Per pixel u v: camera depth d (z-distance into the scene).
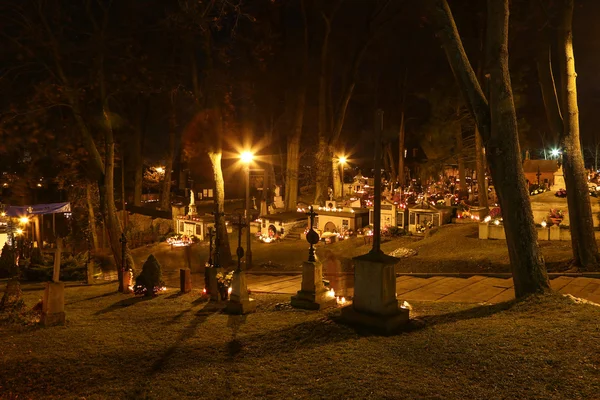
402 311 8.33
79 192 37.53
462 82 10.39
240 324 9.16
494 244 22.64
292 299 10.69
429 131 44.56
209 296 13.11
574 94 15.39
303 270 10.63
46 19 17.58
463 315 8.88
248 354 7.14
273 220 35.88
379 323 7.88
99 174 18.97
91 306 12.80
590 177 32.66
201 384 6.05
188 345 7.84
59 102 18.16
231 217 41.56
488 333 7.42
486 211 32.69
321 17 40.84
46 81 17.77
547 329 7.38
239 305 10.48
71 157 26.44
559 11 15.12
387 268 8.21
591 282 12.80
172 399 5.66
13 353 7.84
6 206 36.22
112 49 18.83
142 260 30.67
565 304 8.73
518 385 5.50
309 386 5.79
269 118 49.38
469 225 28.61
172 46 24.53
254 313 10.30
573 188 15.52
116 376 6.55
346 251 28.08
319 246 31.06
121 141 35.69
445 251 23.08
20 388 6.32
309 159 51.19
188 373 6.46
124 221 40.22
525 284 9.66
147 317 10.60
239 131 40.41
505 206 9.83
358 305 8.38
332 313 9.30
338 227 33.97
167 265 28.28
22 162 26.09
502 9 9.64
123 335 8.78
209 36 26.27
